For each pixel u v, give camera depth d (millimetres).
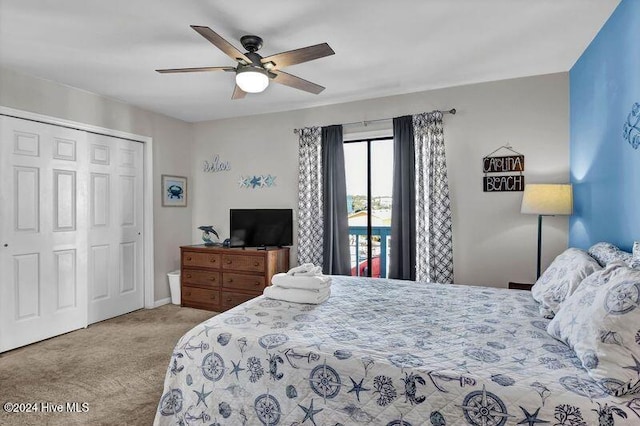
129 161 4039
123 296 3982
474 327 1711
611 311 1231
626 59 1987
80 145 3502
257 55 2256
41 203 3170
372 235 4121
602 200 2369
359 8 2098
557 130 3115
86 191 3557
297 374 1454
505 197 3299
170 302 4512
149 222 4227
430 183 3455
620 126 2084
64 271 3352
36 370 2592
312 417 1396
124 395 2248
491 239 3355
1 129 2898
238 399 1536
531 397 1127
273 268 3938
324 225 3992
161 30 2326
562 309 1574
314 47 2041
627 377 1091
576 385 1155
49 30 2318
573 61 2898
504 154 3297
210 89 3516
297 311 1996
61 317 3324
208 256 4148
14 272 2979
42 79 3168
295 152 4270
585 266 1835
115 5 2033
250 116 4512
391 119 3744
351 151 4137
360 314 1941
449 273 3398
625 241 2033
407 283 2736
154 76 3154
